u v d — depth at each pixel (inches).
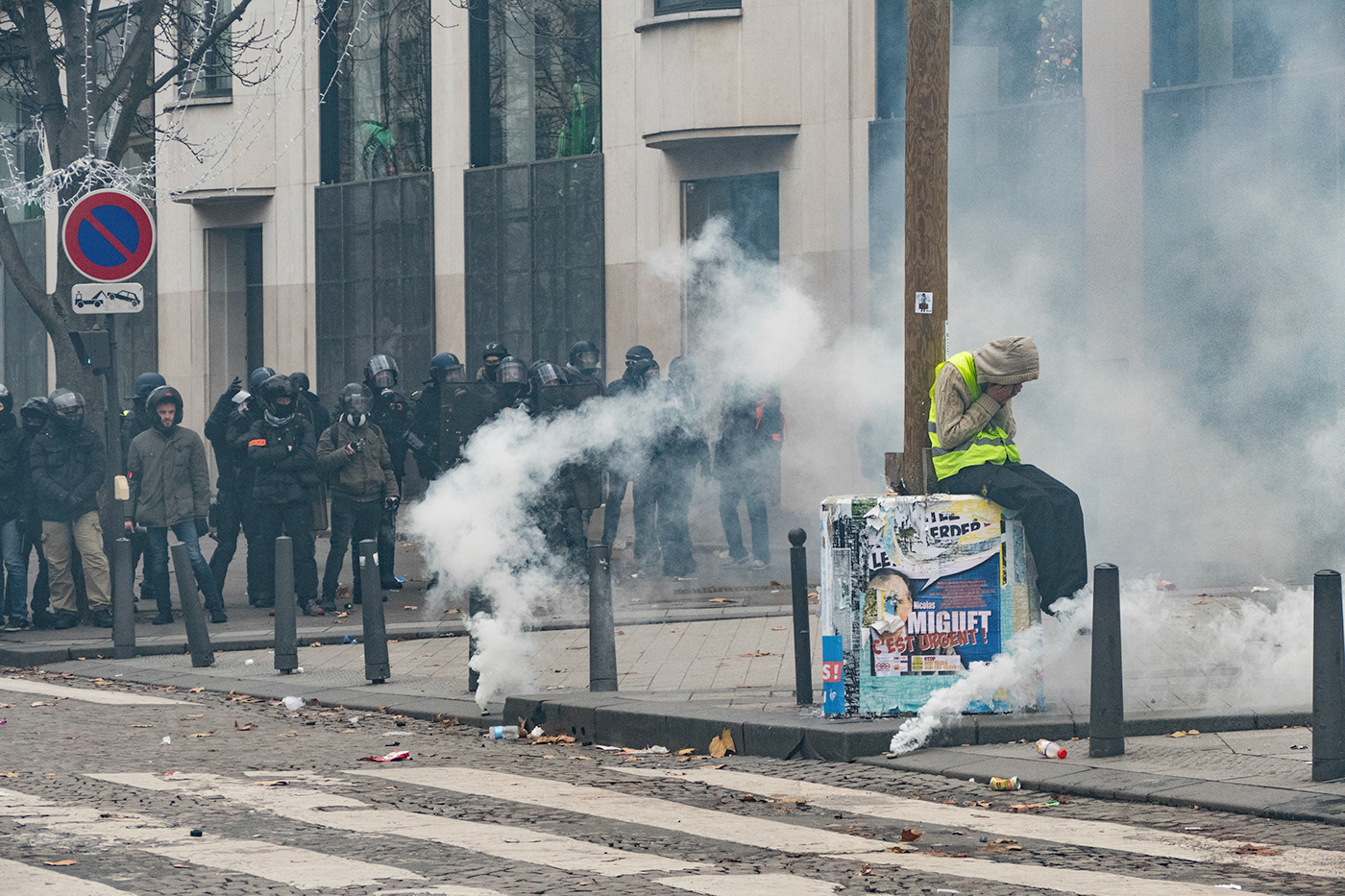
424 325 911.7
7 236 581.6
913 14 342.3
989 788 280.1
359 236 941.8
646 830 250.1
